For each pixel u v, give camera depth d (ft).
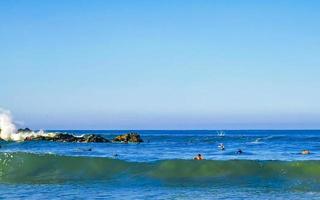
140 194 75.82
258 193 76.48
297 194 75.61
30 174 95.50
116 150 214.28
